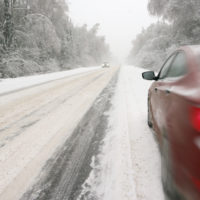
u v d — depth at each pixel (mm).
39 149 2119
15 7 14383
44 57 18969
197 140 879
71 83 8047
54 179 1576
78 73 14859
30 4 16297
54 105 4180
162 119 1460
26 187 1479
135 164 1732
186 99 1021
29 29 15609
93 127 2797
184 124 987
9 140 2357
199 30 13188
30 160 1884
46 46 18172
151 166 1687
